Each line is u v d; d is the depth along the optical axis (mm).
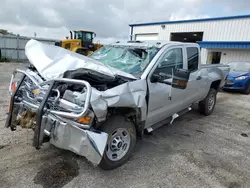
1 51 20703
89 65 2789
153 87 3238
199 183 2699
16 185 2449
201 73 4797
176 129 4566
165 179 2742
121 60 3705
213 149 3684
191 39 21047
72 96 2396
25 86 2896
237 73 9500
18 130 3820
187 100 4441
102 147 2383
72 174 2723
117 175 2768
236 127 4910
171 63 3758
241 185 2709
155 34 20453
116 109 2781
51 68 2725
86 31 18562
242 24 14648
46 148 3297
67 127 2371
